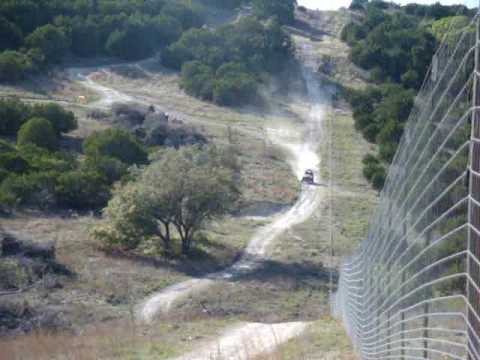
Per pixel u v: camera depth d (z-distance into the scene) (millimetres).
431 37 81375
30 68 83000
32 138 59406
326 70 93625
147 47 98750
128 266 36594
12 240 33188
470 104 5059
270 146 67875
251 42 95750
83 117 69875
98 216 46031
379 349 10047
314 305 33188
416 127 7055
